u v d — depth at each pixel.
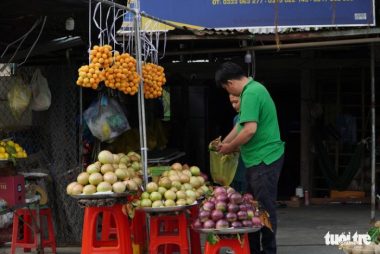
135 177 5.80
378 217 9.12
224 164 6.41
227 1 8.20
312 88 10.56
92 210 5.49
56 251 7.43
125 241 5.52
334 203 10.49
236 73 5.71
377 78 10.89
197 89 12.38
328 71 10.80
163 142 9.45
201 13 8.20
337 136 10.83
